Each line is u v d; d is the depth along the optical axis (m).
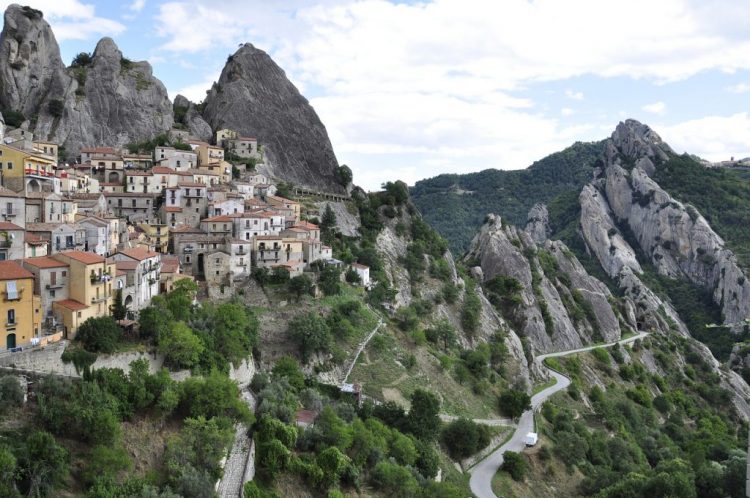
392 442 112.50
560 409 178.25
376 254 198.25
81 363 82.56
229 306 120.25
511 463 130.75
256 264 154.50
